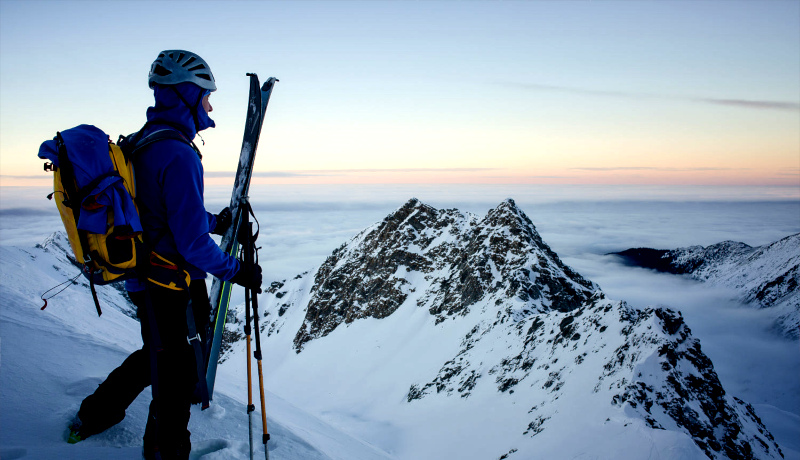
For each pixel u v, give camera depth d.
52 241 70.81
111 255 2.84
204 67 3.39
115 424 3.83
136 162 3.04
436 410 77.62
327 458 4.50
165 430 3.24
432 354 108.94
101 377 4.61
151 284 3.11
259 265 3.66
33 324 5.54
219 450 3.92
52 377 4.37
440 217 187.38
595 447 35.12
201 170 3.22
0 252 17.91
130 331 13.35
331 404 107.81
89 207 2.74
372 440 72.75
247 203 4.29
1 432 3.41
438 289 146.62
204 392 3.63
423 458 60.34
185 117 3.32
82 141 2.79
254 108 4.33
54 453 3.31
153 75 3.25
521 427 54.16
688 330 52.12
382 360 124.44
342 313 171.12
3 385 4.00
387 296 159.38
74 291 16.53
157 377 3.18
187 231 3.04
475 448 56.12
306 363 147.75
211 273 3.45
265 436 3.65
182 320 3.25
